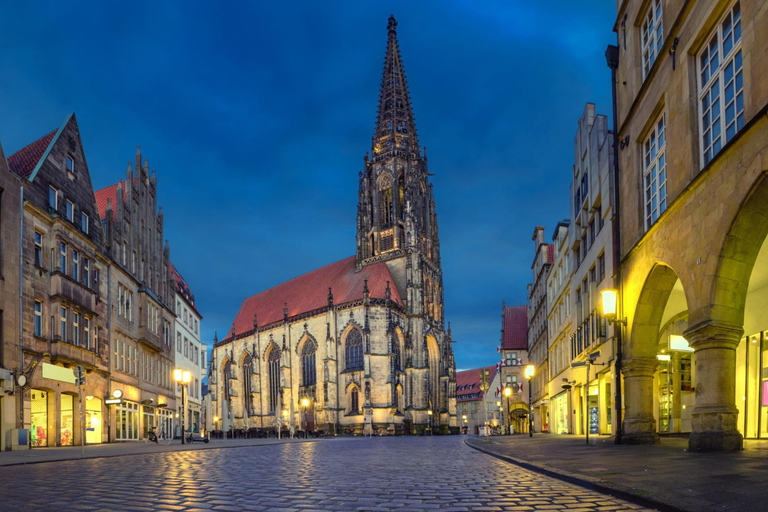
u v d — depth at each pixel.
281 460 23.19
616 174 28.03
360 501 10.90
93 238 45.66
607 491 11.16
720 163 16.97
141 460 23.58
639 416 25.00
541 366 77.62
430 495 11.60
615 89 28.70
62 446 38.34
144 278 58.47
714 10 17.47
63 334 39.34
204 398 138.88
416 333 123.94
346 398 117.56
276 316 141.88
